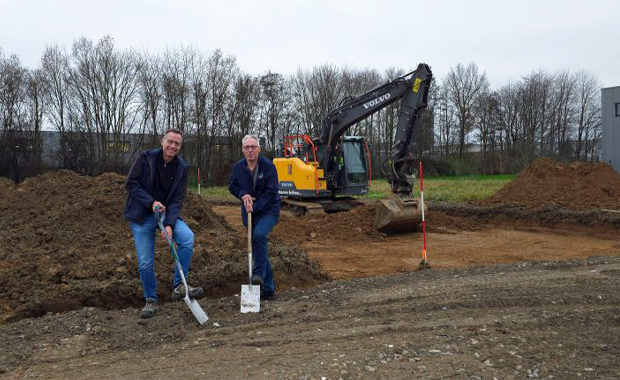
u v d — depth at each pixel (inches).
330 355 161.0
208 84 1614.2
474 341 170.6
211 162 1641.2
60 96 1413.6
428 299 223.8
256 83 1700.3
